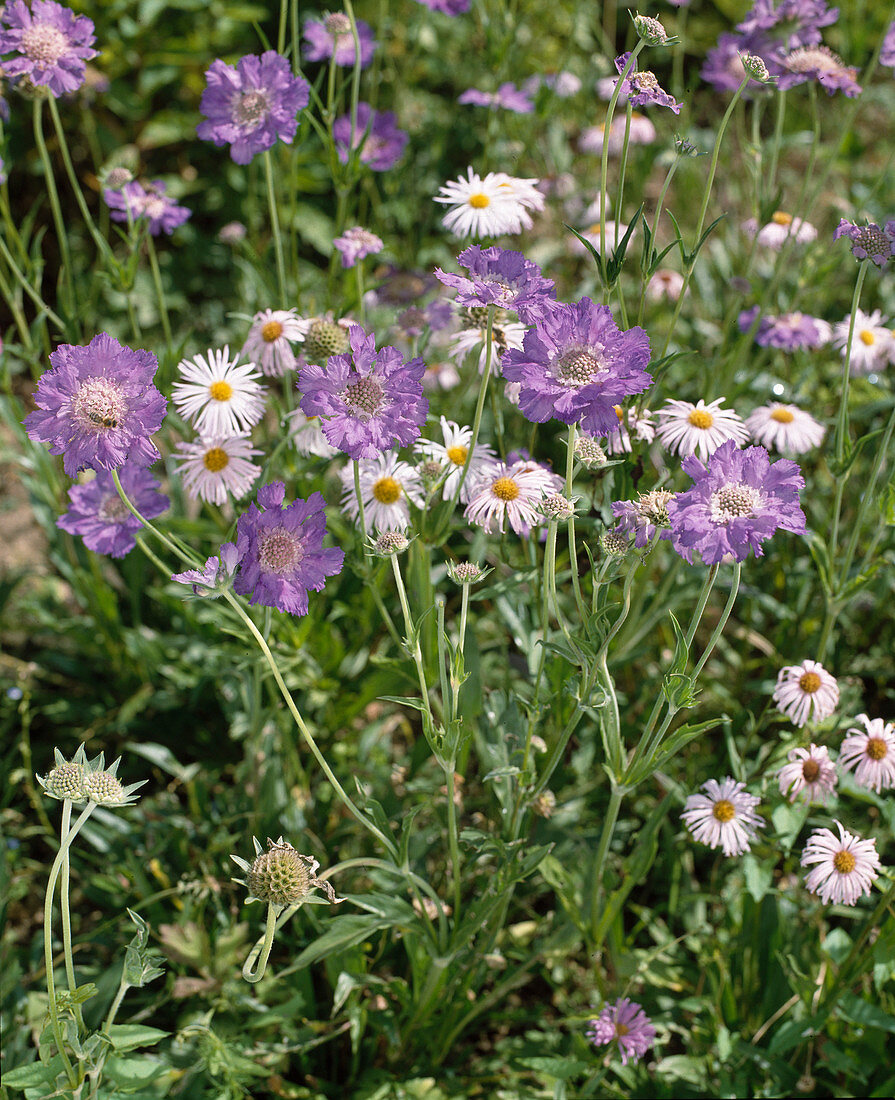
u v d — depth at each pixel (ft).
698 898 3.00
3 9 2.91
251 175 3.78
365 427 2.45
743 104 4.36
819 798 2.81
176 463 3.37
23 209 4.45
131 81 4.53
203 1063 2.76
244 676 3.13
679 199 4.33
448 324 3.21
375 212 3.85
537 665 2.95
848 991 2.80
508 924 3.14
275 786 3.04
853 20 5.14
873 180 4.56
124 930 3.01
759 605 3.46
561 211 4.05
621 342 2.42
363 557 2.84
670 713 2.56
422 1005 2.85
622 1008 2.79
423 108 4.42
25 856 3.25
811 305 3.87
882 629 3.56
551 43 4.79
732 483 2.37
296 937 2.97
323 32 3.50
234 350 3.79
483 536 2.95
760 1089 2.86
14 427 3.28
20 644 3.66
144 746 3.19
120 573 3.57
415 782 3.14
